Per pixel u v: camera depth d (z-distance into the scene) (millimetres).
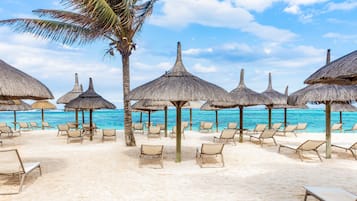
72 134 11828
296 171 6762
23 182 5551
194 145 11242
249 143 11906
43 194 4934
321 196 3826
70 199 4676
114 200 4641
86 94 12766
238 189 5270
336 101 8227
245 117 46156
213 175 6363
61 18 9891
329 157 8438
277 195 4902
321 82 4414
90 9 8477
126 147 10641
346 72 3186
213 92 7242
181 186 5477
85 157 8523
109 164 7516
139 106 15117
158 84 7234
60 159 8219
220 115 50969
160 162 7684
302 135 15633
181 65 7688
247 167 7203
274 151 9719
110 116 49500
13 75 4730
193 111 63844
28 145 11406
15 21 8992
